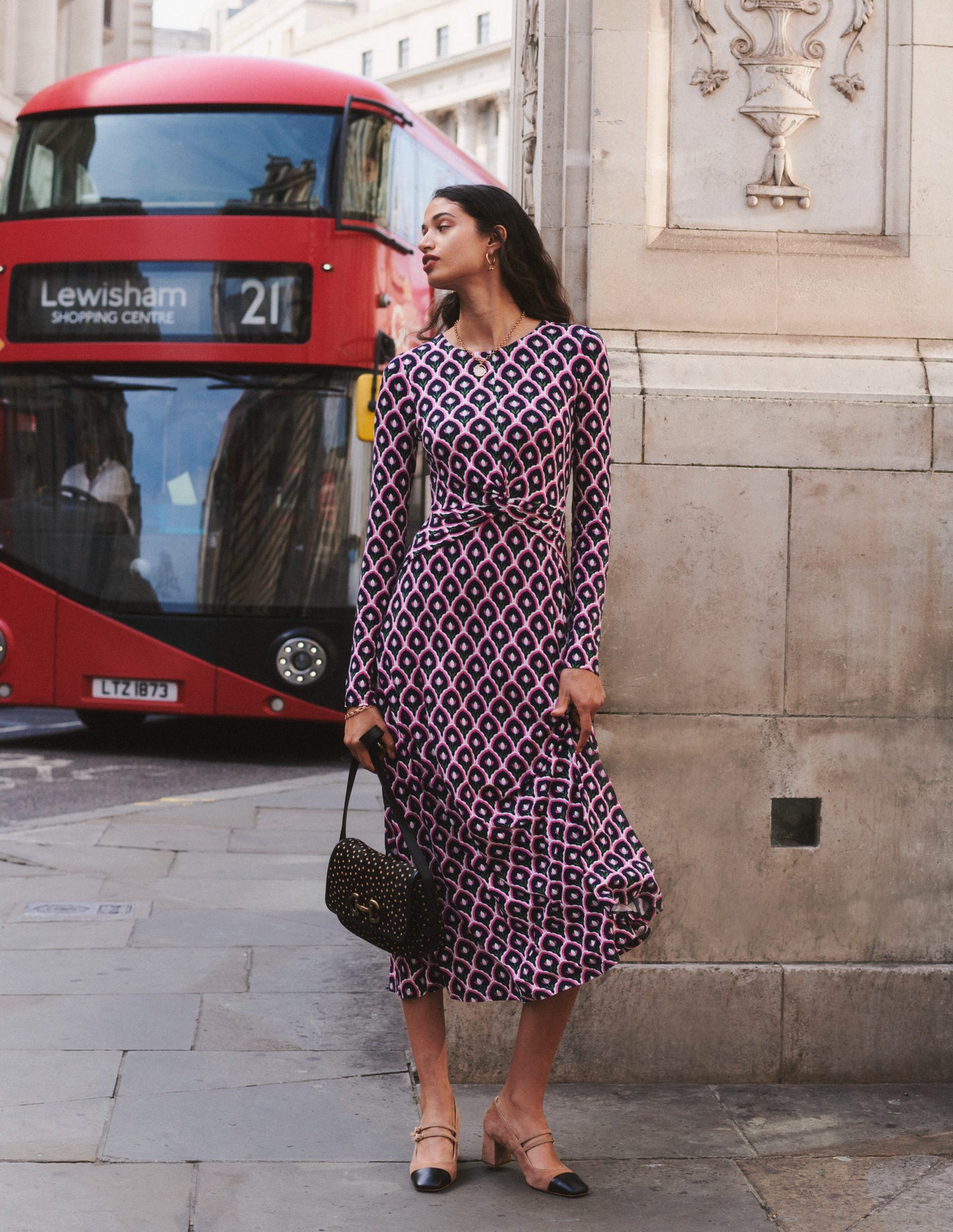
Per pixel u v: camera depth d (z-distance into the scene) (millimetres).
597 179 3594
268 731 11992
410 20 78438
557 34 3678
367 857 2891
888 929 3561
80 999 4148
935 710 3553
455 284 2869
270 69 9953
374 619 2906
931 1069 3543
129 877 5820
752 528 3510
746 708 3520
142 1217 2766
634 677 3496
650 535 3490
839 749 3537
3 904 5297
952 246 3668
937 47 3658
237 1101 3379
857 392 3541
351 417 9656
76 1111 3303
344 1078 3551
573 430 2889
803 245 3637
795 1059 3518
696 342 3602
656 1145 3143
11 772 9141
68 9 29422
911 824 3557
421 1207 2836
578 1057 3502
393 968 3041
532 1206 2844
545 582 2832
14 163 9961
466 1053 3504
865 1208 2846
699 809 3516
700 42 3627
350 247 9609
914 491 3539
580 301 3635
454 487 2836
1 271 9852
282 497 9672
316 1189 2910
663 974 3490
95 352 9672
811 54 3639
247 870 6012
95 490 9789
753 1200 2883
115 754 10156
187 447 9711
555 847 2809
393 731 2887
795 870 3539
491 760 2812
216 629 9695
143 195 9680
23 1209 2787
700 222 3643
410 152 10352
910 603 3543
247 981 4371
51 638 9812
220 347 9555
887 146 3664
